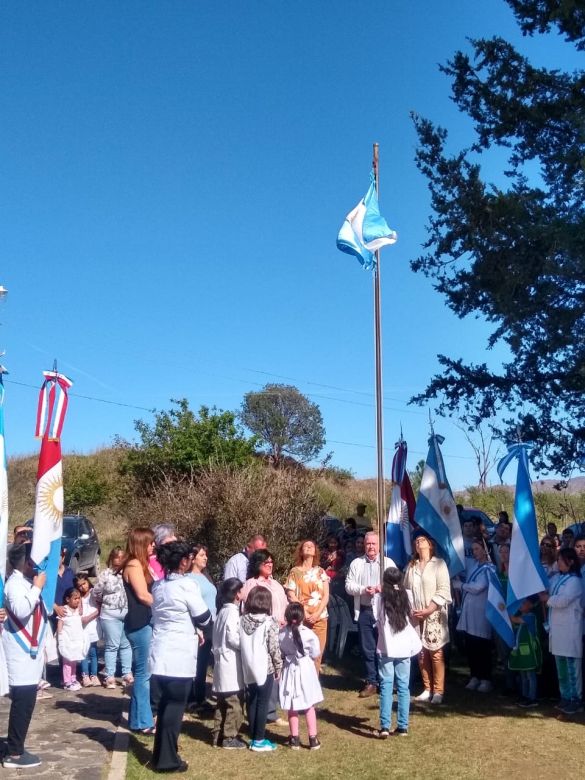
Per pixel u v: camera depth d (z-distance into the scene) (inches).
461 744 291.9
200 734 307.3
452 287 568.4
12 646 259.1
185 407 967.0
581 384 557.6
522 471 351.9
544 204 521.7
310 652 290.8
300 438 2044.8
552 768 266.2
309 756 279.7
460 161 543.5
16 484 1423.5
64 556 398.3
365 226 342.0
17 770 257.9
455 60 575.2
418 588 353.7
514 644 345.7
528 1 551.8
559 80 556.1
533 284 504.7
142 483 932.6
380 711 302.8
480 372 608.7
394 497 429.1
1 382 283.3
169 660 258.2
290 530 560.1
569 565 327.6
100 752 279.4
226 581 295.9
